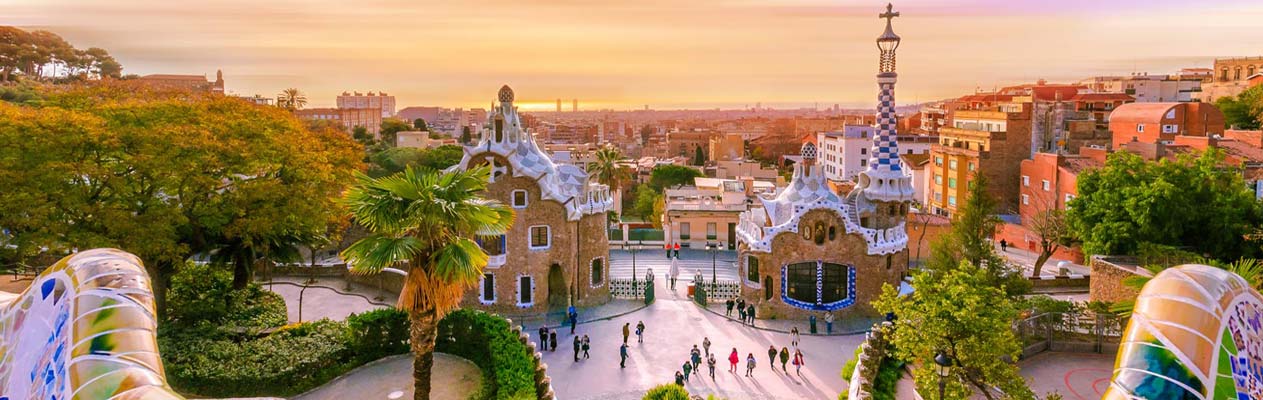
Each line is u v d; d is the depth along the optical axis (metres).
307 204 50.81
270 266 64.69
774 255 62.53
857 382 36.69
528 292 62.66
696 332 59.16
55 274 11.77
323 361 41.12
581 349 54.72
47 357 10.48
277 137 51.91
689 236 94.12
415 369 31.80
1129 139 110.25
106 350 9.77
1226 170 63.94
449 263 30.05
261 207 49.38
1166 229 56.50
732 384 48.28
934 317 28.55
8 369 11.29
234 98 59.06
